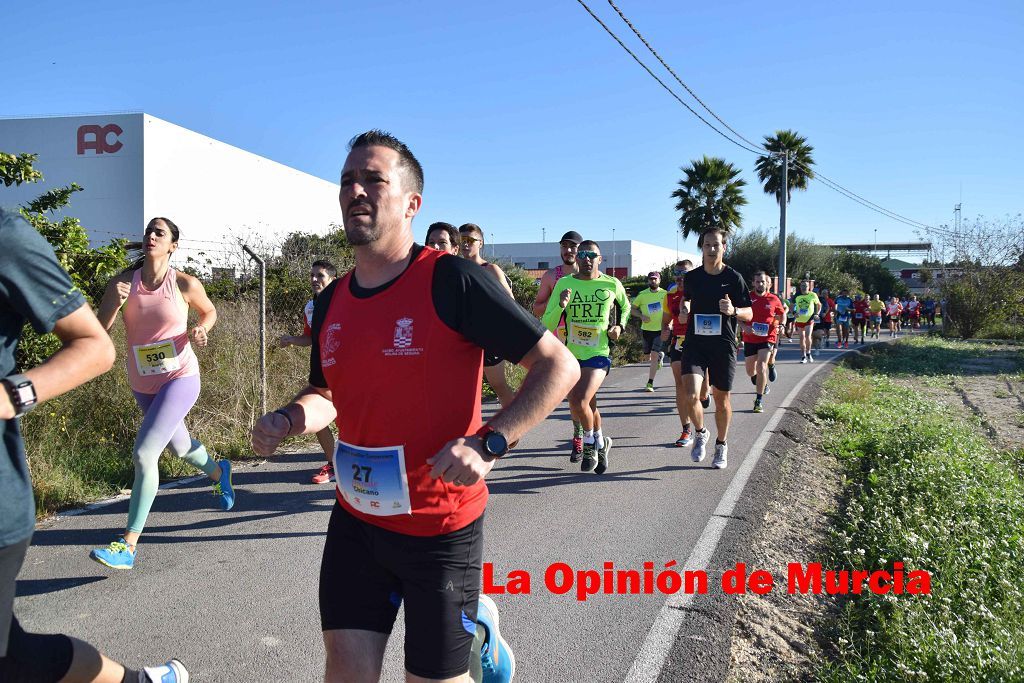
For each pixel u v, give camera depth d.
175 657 3.40
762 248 43.16
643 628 3.72
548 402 1.99
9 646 2.14
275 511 5.54
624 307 6.67
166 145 24.42
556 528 5.22
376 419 2.07
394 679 3.27
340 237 15.56
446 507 2.11
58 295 1.91
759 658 3.51
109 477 6.17
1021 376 16.59
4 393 1.79
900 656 3.38
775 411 10.22
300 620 3.78
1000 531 5.22
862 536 5.03
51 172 24.12
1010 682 3.18
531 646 3.54
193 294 4.75
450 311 2.03
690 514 5.53
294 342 6.33
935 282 34.34
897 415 10.20
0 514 1.85
